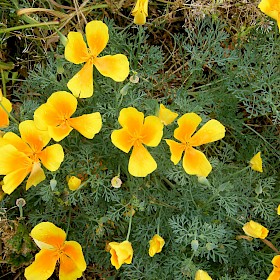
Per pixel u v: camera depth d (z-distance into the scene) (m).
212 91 0.49
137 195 0.44
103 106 0.45
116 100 0.40
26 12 0.48
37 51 0.53
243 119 0.50
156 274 0.46
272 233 0.48
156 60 0.52
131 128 0.38
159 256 0.46
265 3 0.41
